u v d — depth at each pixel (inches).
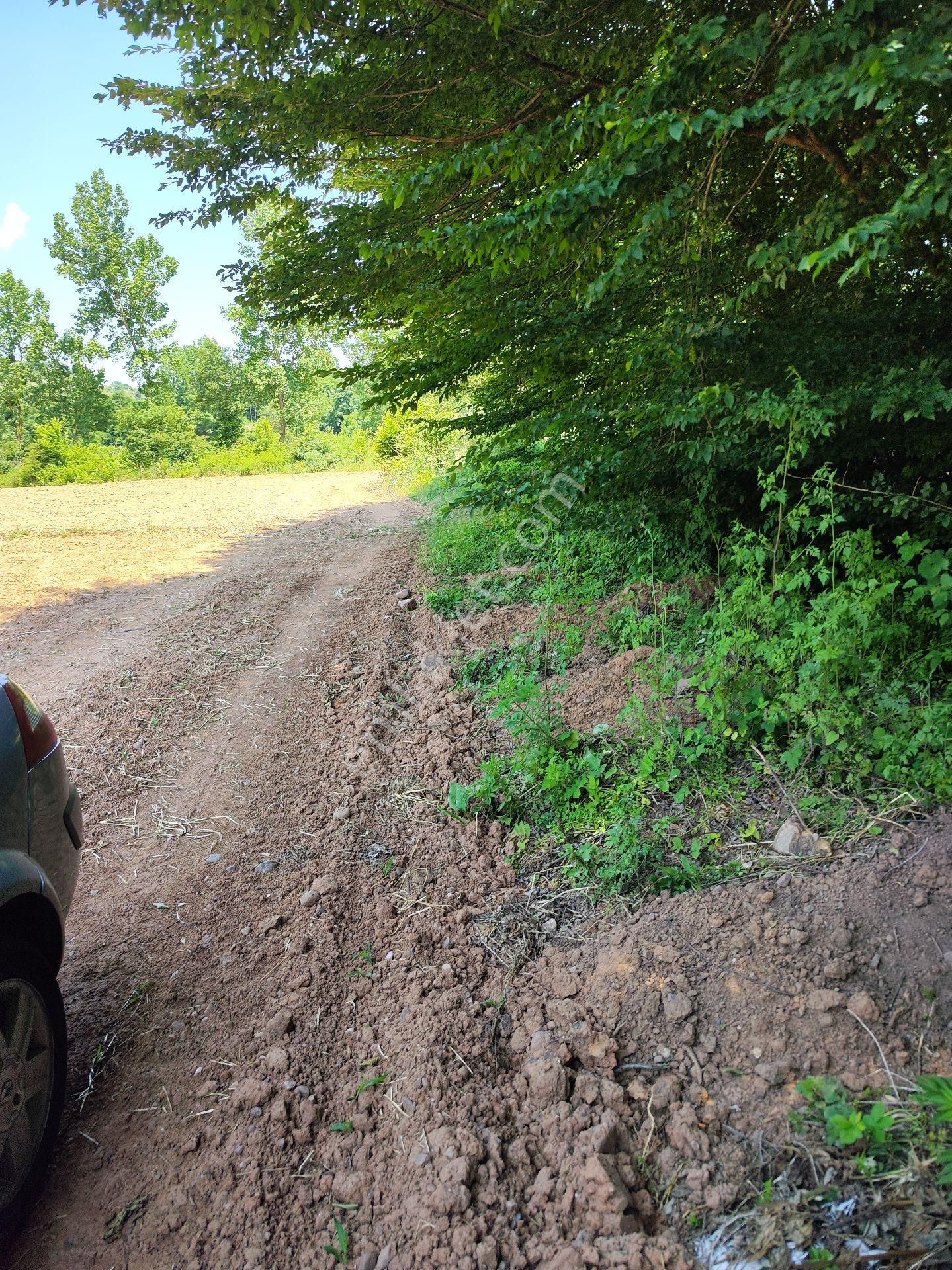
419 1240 82.1
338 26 175.8
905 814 125.8
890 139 152.7
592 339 205.6
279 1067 105.6
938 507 154.3
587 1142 87.7
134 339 2513.5
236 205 234.5
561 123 156.6
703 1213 80.9
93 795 189.0
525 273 207.6
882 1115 82.0
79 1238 87.2
